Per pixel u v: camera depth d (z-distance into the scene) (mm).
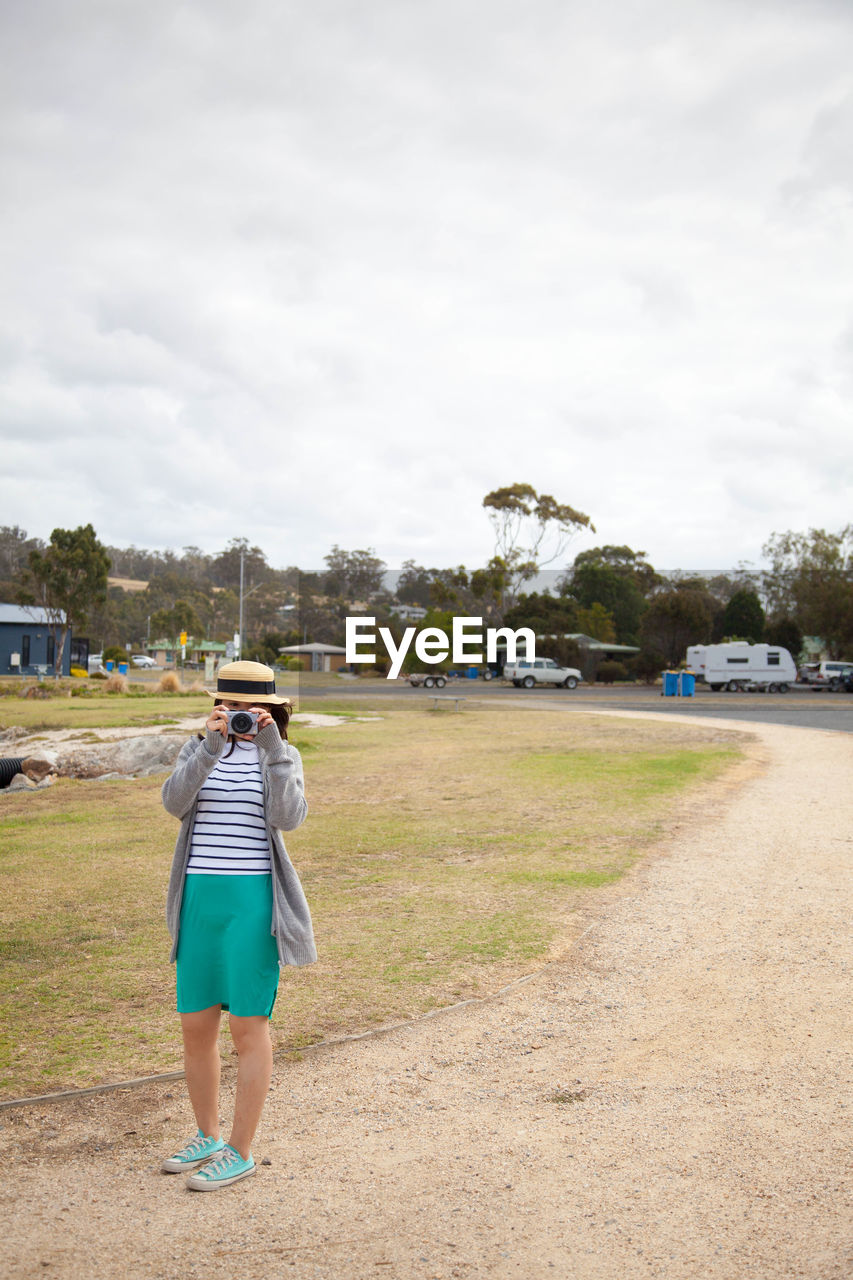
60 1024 4602
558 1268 2672
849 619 57562
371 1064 4152
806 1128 3541
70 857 8602
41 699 34125
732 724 24766
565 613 55469
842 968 5480
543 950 5770
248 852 3258
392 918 6504
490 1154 3361
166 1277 2611
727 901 6980
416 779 14000
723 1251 2752
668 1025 4629
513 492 58438
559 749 18234
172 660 99438
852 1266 2664
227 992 3227
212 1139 3309
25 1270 2637
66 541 49719
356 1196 3072
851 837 9398
